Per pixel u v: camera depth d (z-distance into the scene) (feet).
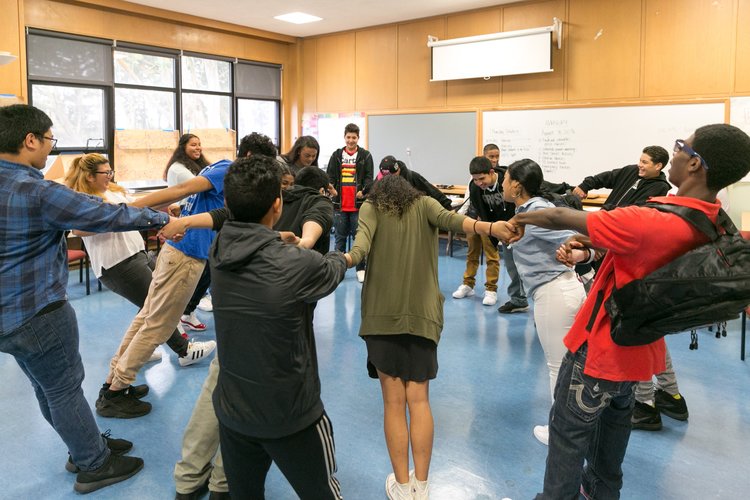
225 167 8.71
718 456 8.34
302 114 29.89
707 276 4.45
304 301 4.82
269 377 4.77
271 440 4.91
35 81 20.20
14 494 7.34
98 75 21.97
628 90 20.25
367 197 7.12
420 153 25.72
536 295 8.11
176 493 7.12
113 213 6.31
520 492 7.43
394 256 6.81
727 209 16.79
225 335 4.87
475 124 23.85
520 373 11.36
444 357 12.25
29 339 6.41
